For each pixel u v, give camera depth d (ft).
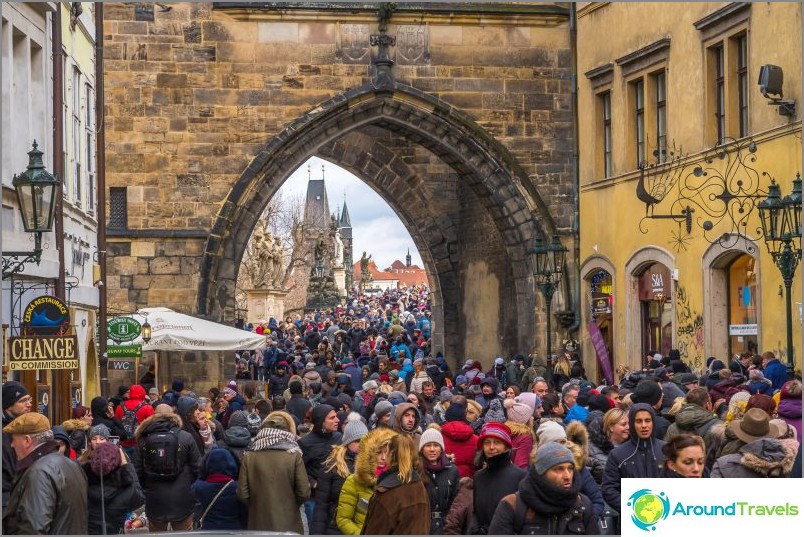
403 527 45.19
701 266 132.05
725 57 128.77
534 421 71.67
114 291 155.02
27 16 89.40
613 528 49.60
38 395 84.53
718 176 128.88
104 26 155.94
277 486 56.39
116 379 153.48
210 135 157.58
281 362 134.92
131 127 156.56
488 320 193.67
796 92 114.32
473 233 196.65
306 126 159.33
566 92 165.48
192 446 62.95
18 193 70.59
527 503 40.42
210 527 59.36
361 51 161.38
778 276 116.67
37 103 93.50
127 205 155.84
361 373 147.54
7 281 78.74
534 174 164.86
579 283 163.73
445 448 58.54
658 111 145.59
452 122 163.63
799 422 55.98
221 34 158.10
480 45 164.04
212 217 157.28
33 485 44.75
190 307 156.15
